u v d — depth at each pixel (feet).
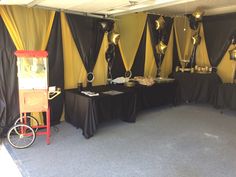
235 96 16.84
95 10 14.05
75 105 13.32
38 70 11.00
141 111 17.75
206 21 20.35
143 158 10.25
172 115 16.89
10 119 12.55
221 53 19.79
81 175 8.82
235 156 10.67
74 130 13.38
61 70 14.15
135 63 18.49
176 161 10.07
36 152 10.59
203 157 10.50
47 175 8.77
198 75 19.16
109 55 16.42
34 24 12.80
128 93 14.34
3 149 10.87
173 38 21.06
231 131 13.85
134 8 13.52
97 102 12.80
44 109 11.32
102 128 13.92
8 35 12.05
